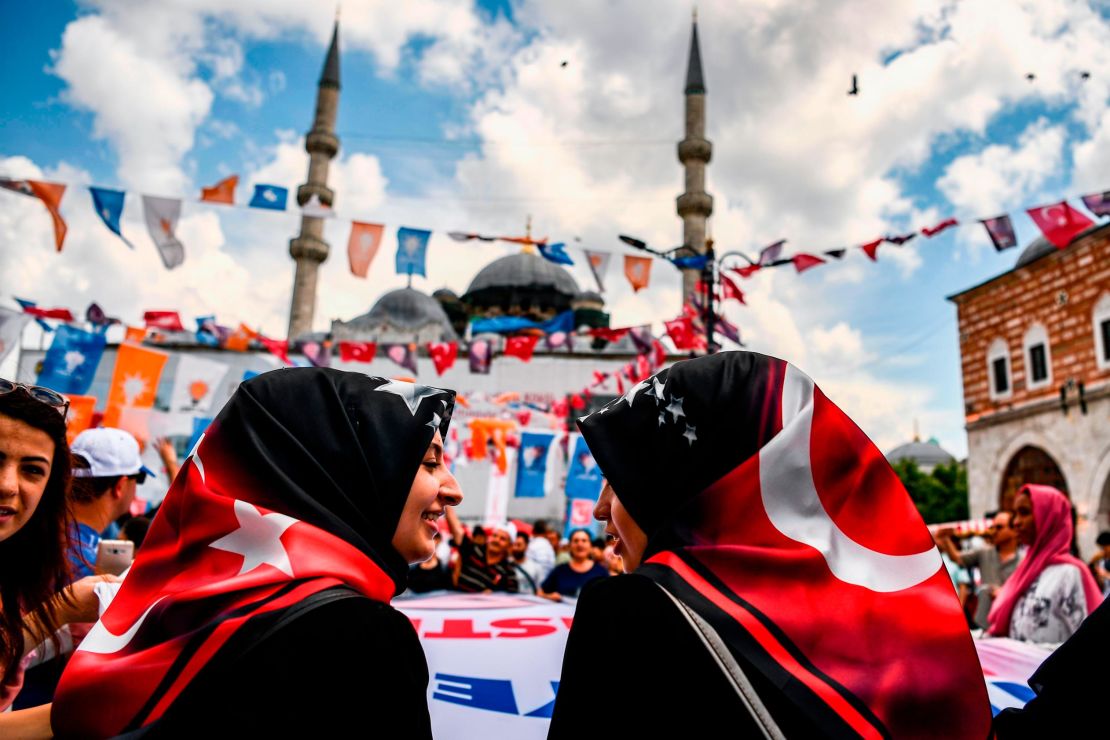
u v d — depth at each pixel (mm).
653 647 1315
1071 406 18609
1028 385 19984
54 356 7062
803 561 1389
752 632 1303
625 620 1360
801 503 1486
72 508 2057
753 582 1387
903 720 1260
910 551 1465
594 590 1453
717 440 1546
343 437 1574
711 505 1489
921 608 1379
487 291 34156
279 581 1347
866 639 1330
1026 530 3887
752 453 1530
